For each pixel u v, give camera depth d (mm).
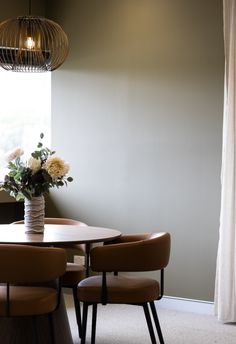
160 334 3697
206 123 4863
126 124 5281
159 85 5105
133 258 3344
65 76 5633
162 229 5078
